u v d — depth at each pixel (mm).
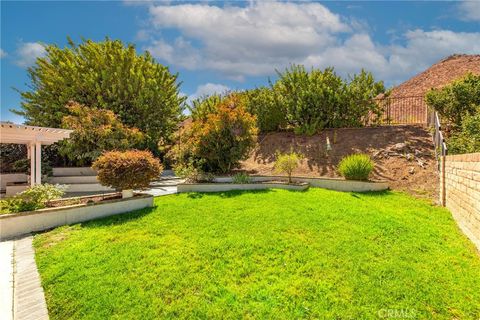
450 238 6219
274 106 16750
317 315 3596
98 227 6844
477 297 4043
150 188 11695
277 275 4512
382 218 7133
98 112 13859
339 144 14273
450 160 8094
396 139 13477
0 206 7484
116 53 16969
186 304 3803
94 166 8688
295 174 12984
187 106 19266
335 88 15672
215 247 5445
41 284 4348
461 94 12156
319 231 6262
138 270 4625
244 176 11484
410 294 4043
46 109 16312
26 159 13938
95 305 3793
